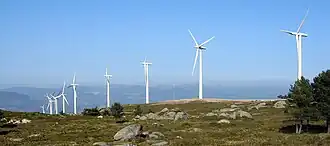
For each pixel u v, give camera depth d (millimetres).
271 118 95562
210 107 131500
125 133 61844
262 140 57219
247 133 68875
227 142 56250
